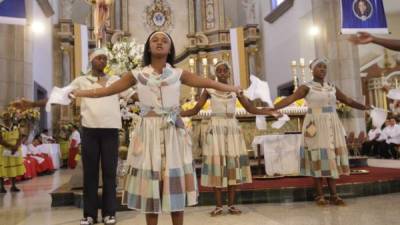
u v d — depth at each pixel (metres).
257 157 6.57
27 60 9.98
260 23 15.65
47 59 13.27
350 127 9.74
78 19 15.79
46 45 13.09
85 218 3.71
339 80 9.95
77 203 4.73
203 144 4.04
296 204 4.39
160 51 2.35
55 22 14.55
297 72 12.03
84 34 8.72
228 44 16.31
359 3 7.76
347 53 9.96
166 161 2.27
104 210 3.72
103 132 3.73
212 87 2.41
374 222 3.34
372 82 14.18
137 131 2.38
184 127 2.42
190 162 2.38
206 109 6.48
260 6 15.64
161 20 17.25
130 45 5.07
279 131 7.04
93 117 3.66
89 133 3.71
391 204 4.16
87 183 3.72
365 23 7.76
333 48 10.05
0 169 6.46
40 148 10.05
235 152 3.96
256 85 4.18
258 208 4.22
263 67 15.34
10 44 9.69
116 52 5.01
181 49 17.22
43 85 12.60
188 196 2.32
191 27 17.19
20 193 6.32
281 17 13.42
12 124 6.68
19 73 9.77
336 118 4.30
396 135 10.54
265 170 5.88
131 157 2.37
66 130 13.09
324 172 4.16
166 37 2.38
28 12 10.07
